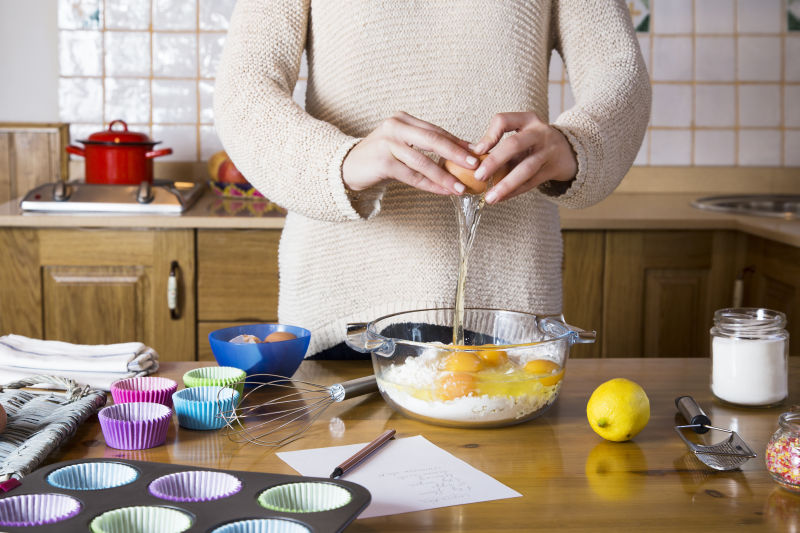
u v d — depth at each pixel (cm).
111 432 85
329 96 118
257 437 89
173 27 271
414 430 92
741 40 281
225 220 223
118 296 227
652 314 237
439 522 70
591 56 115
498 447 87
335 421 94
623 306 236
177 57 273
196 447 86
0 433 85
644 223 231
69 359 108
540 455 85
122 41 271
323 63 119
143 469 74
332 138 99
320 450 85
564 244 232
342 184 98
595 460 84
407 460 83
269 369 106
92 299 227
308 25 121
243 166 106
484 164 89
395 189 117
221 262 226
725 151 285
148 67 273
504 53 115
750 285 234
